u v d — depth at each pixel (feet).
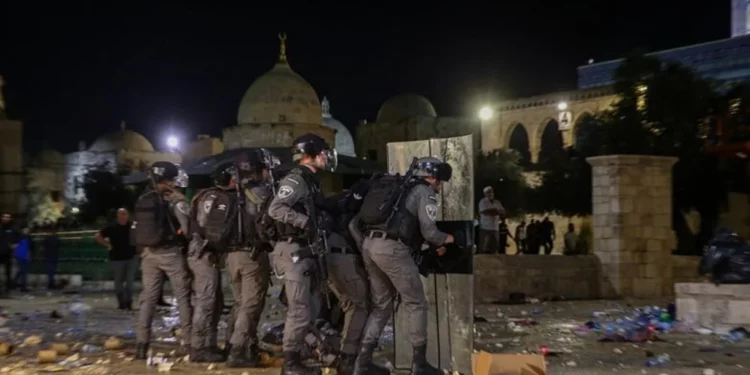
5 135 148.77
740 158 93.30
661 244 61.05
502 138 197.77
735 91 97.91
